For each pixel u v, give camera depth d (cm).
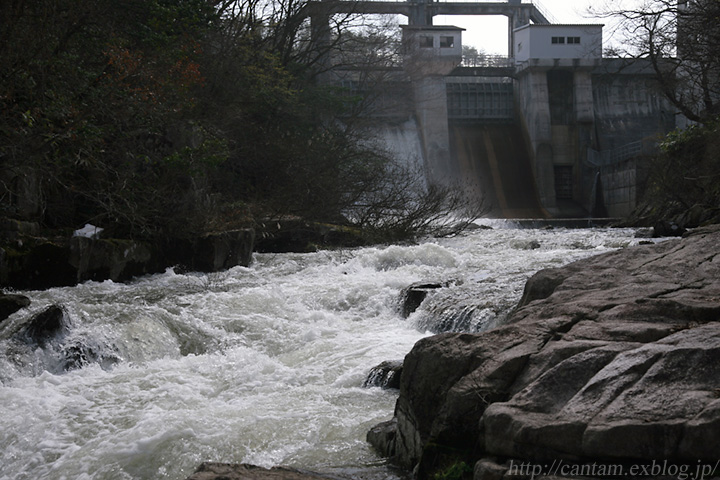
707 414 340
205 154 1817
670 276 627
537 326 506
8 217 1359
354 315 1203
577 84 6544
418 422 489
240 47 2691
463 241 2245
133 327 1005
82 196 1575
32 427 666
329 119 3503
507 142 6638
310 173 2516
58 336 927
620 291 583
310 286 1321
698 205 2655
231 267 1625
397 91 5469
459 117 6750
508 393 441
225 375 852
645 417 357
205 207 1761
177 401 743
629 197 5497
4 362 855
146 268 1496
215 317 1120
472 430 439
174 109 1845
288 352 998
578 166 6556
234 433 623
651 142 5034
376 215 2397
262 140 2583
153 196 1563
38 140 1416
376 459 539
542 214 6200
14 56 1440
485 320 975
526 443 379
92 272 1359
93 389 789
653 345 409
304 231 2136
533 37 6406
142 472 568
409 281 1327
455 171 6338
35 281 1284
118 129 1653
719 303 500
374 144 3391
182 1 2108
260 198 2422
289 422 649
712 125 3198
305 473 427
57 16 1606
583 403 385
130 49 1878
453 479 421
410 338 1012
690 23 3030
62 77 1566
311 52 3828
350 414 672
